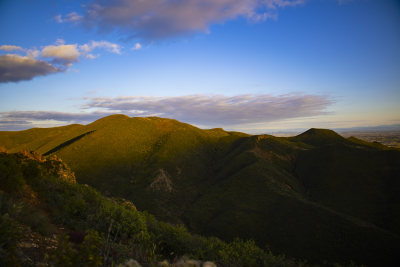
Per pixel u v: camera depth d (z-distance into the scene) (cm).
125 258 428
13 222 390
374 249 4006
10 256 310
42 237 510
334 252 4091
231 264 689
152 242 745
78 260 286
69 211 783
